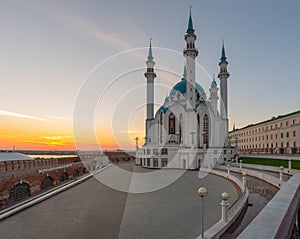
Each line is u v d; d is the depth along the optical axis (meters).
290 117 52.62
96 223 11.72
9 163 18.56
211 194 18.42
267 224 6.37
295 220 7.09
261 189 18.59
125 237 9.88
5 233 10.64
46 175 24.05
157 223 11.53
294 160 33.69
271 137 60.06
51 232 10.68
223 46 55.88
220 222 9.58
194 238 9.54
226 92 54.06
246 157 47.50
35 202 15.85
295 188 11.98
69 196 18.42
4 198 17.64
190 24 47.16
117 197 17.80
